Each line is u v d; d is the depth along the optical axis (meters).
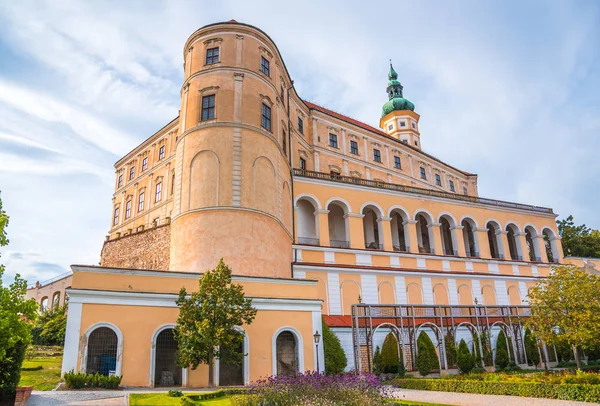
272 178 34.03
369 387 16.80
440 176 66.75
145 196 54.81
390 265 40.81
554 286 29.59
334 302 35.81
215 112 33.84
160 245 37.66
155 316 23.56
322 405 14.81
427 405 17.56
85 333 22.03
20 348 16.94
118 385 21.11
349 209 41.03
